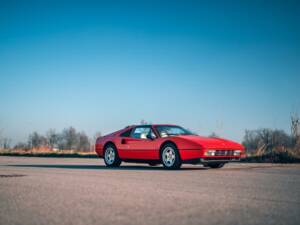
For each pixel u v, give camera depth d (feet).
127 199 14.84
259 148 45.29
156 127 33.24
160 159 31.48
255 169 29.14
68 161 45.55
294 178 22.17
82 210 12.79
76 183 19.79
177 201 14.39
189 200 14.60
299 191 16.93
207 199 14.84
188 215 12.00
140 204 13.80
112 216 11.89
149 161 32.63
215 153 29.40
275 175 23.99
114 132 36.60
